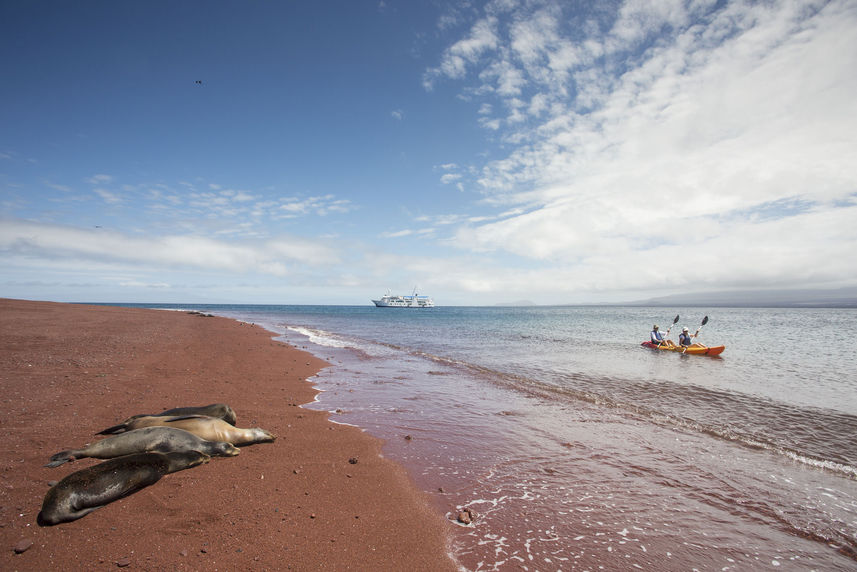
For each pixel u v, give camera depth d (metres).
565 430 8.51
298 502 5.12
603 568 4.08
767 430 8.56
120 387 9.62
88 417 7.32
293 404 10.13
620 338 29.41
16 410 7.39
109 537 3.97
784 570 4.17
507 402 10.76
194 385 10.75
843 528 4.95
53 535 3.91
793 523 5.05
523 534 4.70
